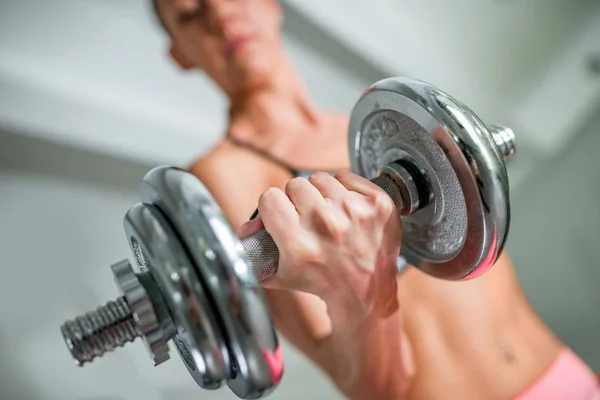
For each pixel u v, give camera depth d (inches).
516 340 23.3
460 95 40.8
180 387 26.6
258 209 12.3
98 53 28.7
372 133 15.3
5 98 25.5
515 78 43.9
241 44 28.8
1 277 24.9
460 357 21.8
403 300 22.4
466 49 41.7
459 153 12.1
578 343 38.0
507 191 12.2
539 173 43.2
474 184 12.2
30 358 24.5
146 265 11.7
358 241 12.6
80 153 28.2
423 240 14.9
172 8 28.8
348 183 13.4
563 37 45.6
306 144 28.0
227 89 29.5
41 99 26.5
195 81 31.8
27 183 26.6
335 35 35.7
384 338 15.8
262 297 9.8
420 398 20.1
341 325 15.1
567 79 44.8
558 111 44.0
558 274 40.5
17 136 26.1
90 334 10.9
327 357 20.2
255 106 28.7
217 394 27.3
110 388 25.4
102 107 28.5
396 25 38.4
